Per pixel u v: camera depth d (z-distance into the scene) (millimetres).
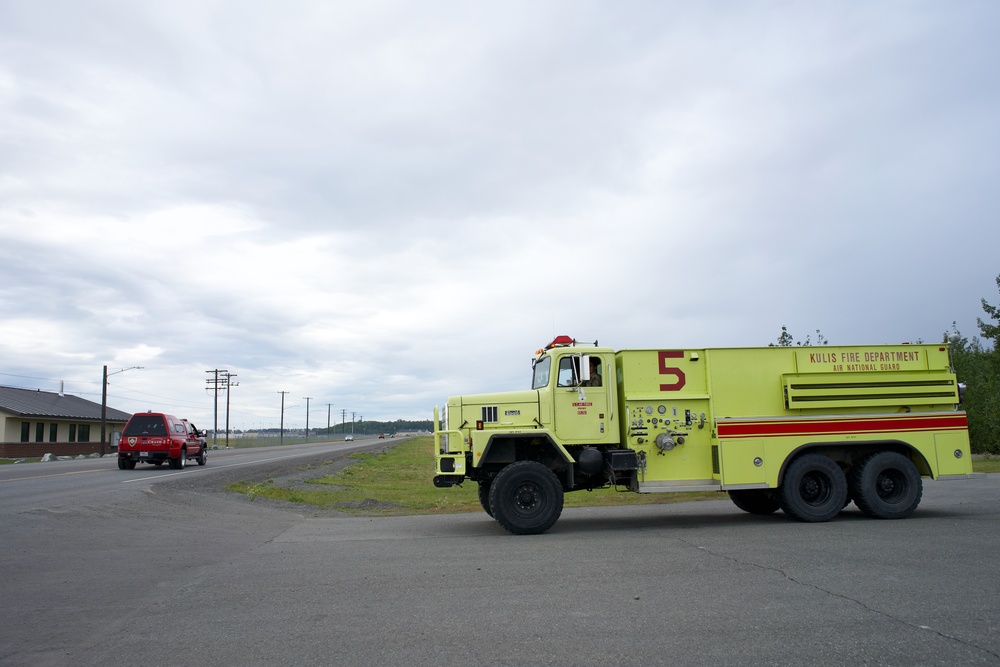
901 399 12047
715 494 17062
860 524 11047
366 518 13820
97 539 10320
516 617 5832
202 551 9375
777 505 13148
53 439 53938
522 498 10891
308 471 27250
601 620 5688
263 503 16453
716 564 7863
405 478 25797
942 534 9664
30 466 29625
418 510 15289
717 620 5625
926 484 18094
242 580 7449
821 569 7449
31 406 52906
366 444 92188
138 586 7238
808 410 11906
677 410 11750
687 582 6988
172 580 7527
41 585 7301
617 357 12070
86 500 14586
